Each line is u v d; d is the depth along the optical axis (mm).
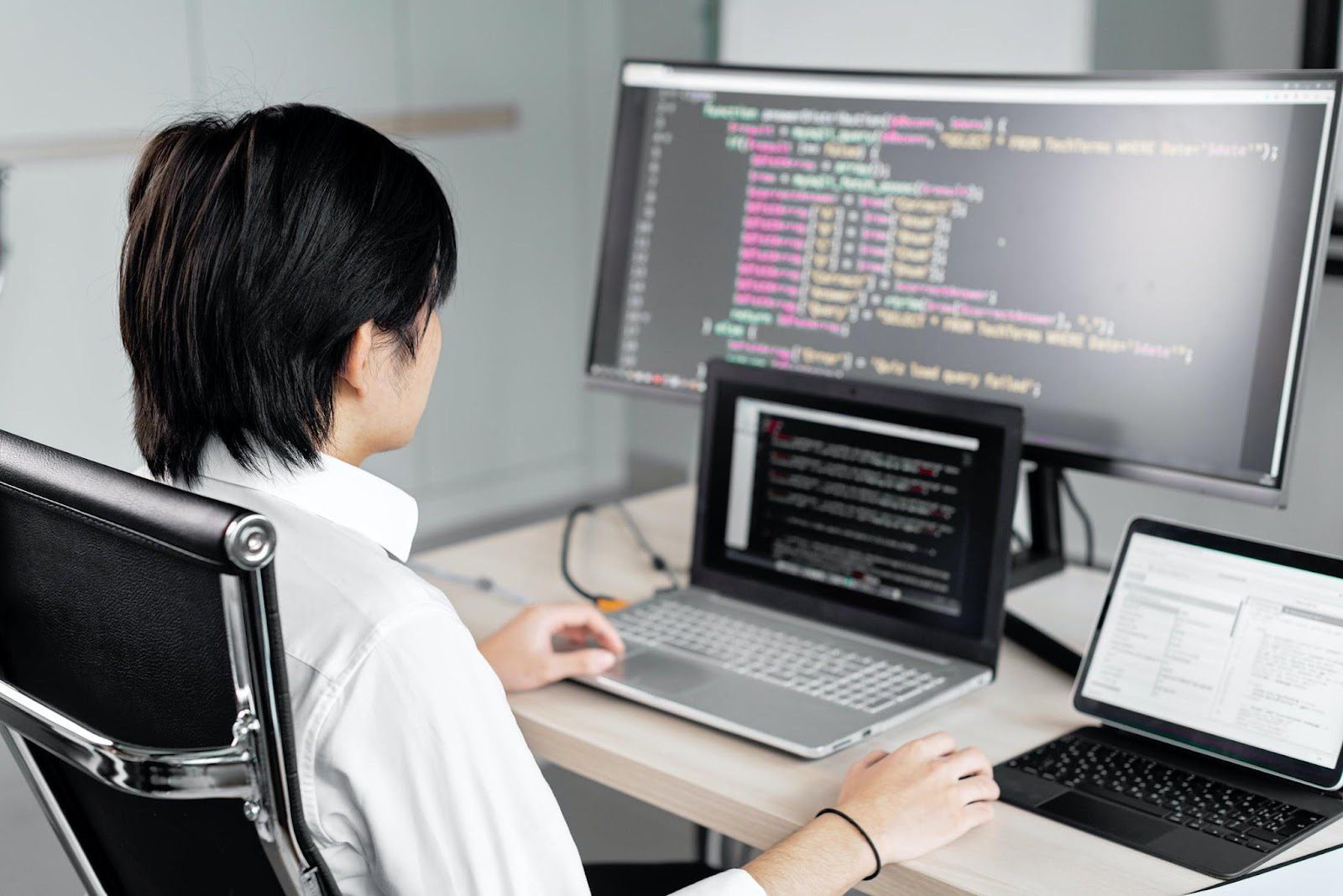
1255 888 855
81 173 2738
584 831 2117
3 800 2189
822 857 888
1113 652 1133
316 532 794
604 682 1179
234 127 806
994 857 931
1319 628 1034
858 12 2635
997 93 1323
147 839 825
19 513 770
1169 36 1989
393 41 3156
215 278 771
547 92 3494
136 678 730
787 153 1462
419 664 742
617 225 1587
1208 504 1784
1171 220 1234
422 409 904
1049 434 1323
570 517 1641
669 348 1568
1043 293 1314
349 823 766
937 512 1239
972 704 1178
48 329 2758
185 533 630
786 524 1340
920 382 1400
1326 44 1777
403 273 814
